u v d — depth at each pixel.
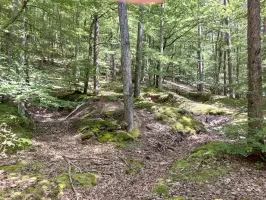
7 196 4.55
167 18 17.19
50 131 9.56
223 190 4.94
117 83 23.47
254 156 6.58
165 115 10.70
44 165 6.14
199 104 14.62
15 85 7.03
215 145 7.25
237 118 10.05
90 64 15.76
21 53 9.72
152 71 18.17
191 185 5.21
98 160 6.74
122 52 8.96
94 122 9.32
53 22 11.07
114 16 17.33
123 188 5.21
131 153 7.46
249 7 6.39
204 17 17.12
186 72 30.48
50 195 4.70
